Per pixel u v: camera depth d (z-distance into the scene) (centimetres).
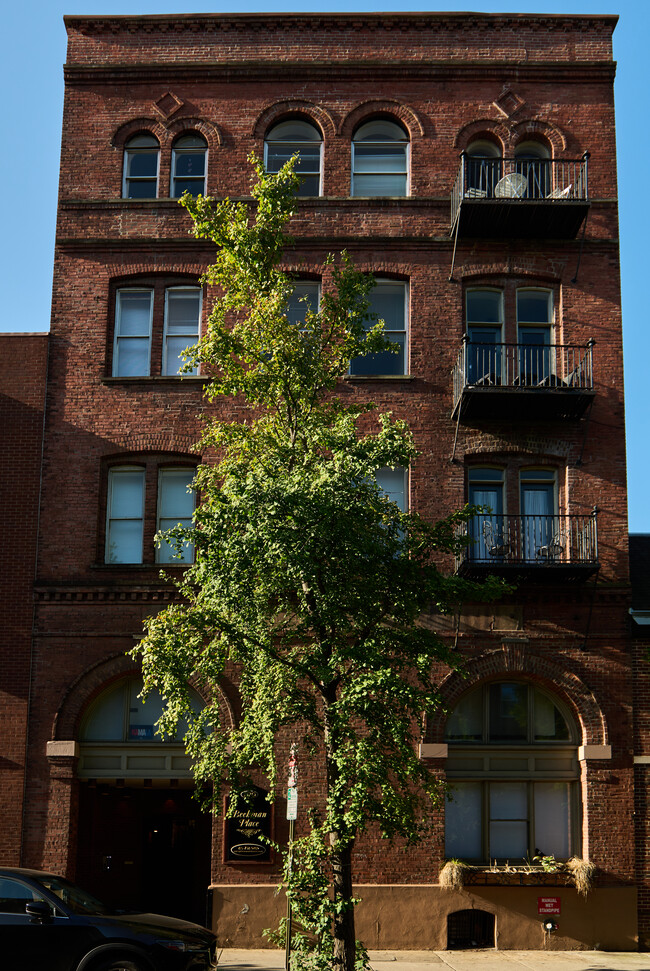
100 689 2017
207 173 2244
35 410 2117
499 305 2189
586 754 1967
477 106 2255
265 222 1605
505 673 2006
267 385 1593
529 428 2102
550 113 2253
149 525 2083
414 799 1487
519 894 1909
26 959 1216
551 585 2028
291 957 1491
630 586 2031
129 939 1225
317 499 1337
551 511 2108
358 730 1920
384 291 2195
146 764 2000
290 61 2270
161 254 2202
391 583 1437
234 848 1916
